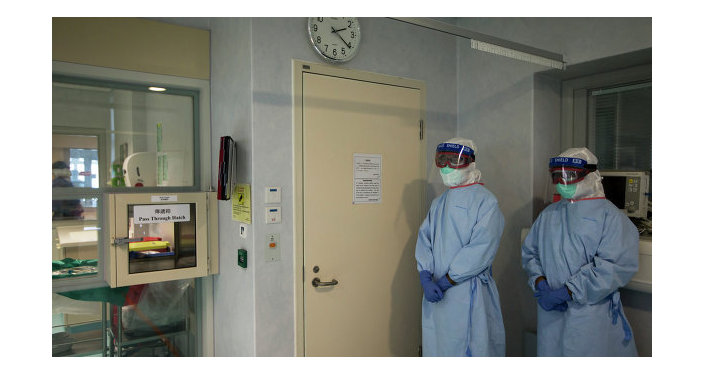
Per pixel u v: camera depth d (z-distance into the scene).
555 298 2.15
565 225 2.23
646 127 2.49
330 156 2.42
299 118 2.32
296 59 2.31
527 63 2.71
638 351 2.39
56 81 2.40
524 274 2.77
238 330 2.41
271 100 2.22
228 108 2.48
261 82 2.19
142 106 2.63
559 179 2.20
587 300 2.09
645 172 2.38
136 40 2.54
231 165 2.29
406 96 2.76
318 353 2.41
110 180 2.55
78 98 2.46
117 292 2.60
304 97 2.33
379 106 2.62
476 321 2.24
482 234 2.21
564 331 2.17
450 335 2.26
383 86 2.64
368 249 2.59
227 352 2.59
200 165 2.80
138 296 2.66
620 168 2.61
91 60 2.42
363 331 2.58
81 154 2.47
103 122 2.52
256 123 2.18
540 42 2.65
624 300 2.46
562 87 2.85
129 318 2.64
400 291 2.74
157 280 2.48
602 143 2.69
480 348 2.23
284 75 2.27
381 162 2.63
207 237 2.66
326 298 2.43
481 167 2.99
